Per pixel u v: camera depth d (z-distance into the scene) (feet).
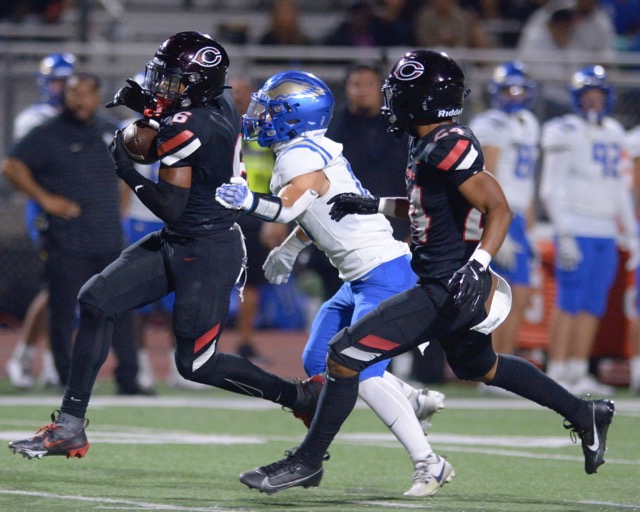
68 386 54.90
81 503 50.31
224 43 151.64
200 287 54.95
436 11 144.56
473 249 51.26
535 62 126.82
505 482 59.98
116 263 55.72
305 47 142.20
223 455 68.49
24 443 53.72
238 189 51.08
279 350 132.16
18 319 132.57
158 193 53.36
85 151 97.91
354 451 71.72
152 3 166.71
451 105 50.78
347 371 51.83
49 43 144.97
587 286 108.37
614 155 107.04
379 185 90.58
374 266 55.72
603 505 52.60
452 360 53.93
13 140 126.72
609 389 111.45
